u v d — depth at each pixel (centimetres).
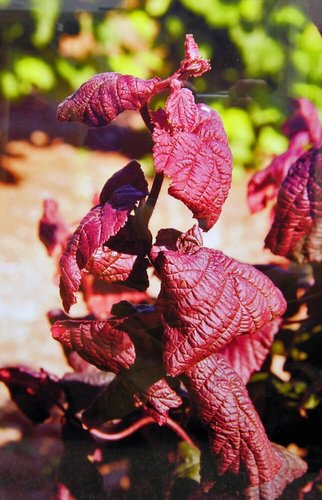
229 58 129
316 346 61
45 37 154
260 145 122
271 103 119
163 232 47
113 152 151
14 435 60
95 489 50
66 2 154
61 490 50
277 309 44
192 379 46
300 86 122
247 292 43
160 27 150
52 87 161
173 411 58
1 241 138
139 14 149
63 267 44
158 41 150
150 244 46
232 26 130
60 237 70
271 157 122
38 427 61
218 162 42
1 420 63
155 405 46
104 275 46
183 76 44
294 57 124
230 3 132
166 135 41
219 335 42
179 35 147
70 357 64
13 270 129
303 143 69
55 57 157
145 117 44
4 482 51
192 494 48
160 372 46
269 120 118
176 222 141
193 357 42
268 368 61
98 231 43
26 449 56
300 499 47
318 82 123
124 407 53
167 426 57
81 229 44
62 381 62
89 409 54
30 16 155
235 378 47
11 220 146
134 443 57
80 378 62
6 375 62
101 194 48
